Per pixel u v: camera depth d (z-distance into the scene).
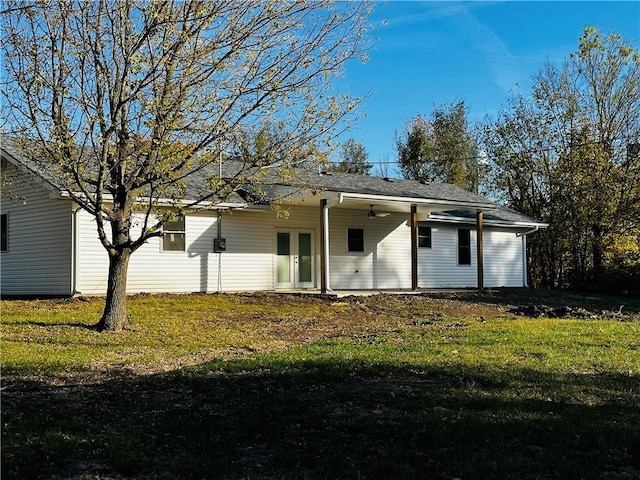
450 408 6.11
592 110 29.28
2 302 15.12
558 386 7.14
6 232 18.31
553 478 4.31
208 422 5.56
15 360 8.23
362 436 5.23
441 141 43.66
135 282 17.28
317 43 11.10
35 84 10.40
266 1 10.73
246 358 8.82
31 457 4.58
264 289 20.00
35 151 10.93
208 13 10.45
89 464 4.55
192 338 11.00
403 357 8.88
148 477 4.33
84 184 12.35
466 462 4.57
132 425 5.51
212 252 18.80
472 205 21.84
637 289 26.28
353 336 11.71
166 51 10.42
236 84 10.88
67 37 10.37
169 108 10.45
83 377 7.48
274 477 4.26
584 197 27.94
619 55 28.78
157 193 11.84
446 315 15.73
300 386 7.03
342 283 22.05
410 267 24.27
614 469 4.50
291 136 11.39
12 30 10.40
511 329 12.46
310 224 21.38
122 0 10.41
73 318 12.72
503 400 6.40
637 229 27.83
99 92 10.70
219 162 14.62
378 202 19.89
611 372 8.12
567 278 29.69
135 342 10.30
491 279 26.78
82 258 16.36
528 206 31.80
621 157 28.55
